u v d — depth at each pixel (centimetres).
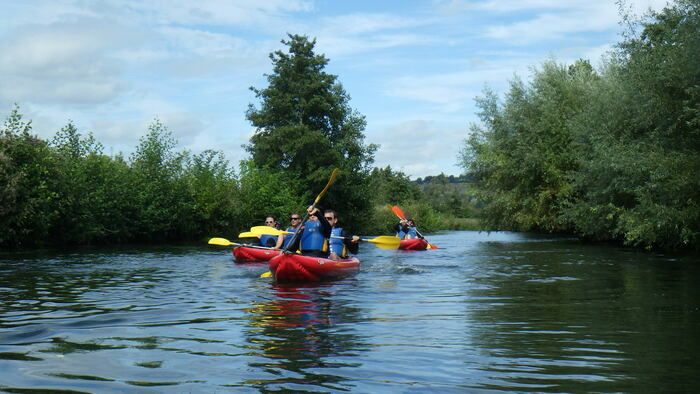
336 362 432
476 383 378
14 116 1991
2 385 375
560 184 2602
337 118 4006
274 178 3497
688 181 1437
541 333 538
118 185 2452
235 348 478
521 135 2758
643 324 582
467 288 890
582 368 414
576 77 2750
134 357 448
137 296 810
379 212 4878
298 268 978
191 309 688
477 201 2961
